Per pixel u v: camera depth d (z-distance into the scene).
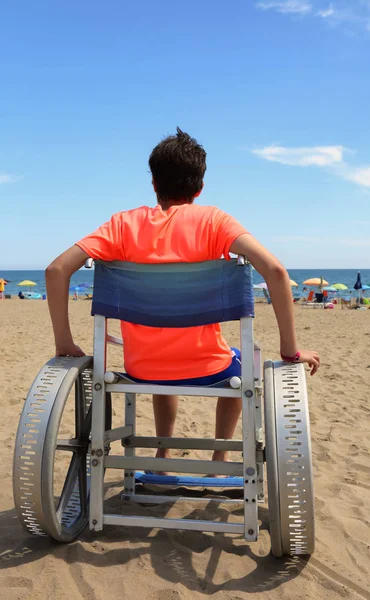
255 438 2.35
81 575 2.13
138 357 2.43
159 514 2.75
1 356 8.31
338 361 8.13
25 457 2.16
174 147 2.50
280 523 2.10
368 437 4.30
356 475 3.43
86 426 2.71
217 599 2.00
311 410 5.18
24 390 5.82
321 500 2.93
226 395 2.25
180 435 4.34
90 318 17.80
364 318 19.36
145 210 2.46
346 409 5.23
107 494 2.99
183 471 2.30
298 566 2.23
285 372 2.32
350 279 120.00
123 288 2.33
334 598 2.03
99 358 2.32
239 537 2.49
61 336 2.41
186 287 2.29
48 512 2.18
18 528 2.54
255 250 2.21
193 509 2.82
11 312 21.92
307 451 2.11
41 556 2.27
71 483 2.63
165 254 2.29
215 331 2.42
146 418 4.79
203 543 2.43
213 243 2.30
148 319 2.32
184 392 2.28
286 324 2.27
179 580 2.12
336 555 2.35
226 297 2.27
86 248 2.30
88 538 2.44
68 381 2.27
